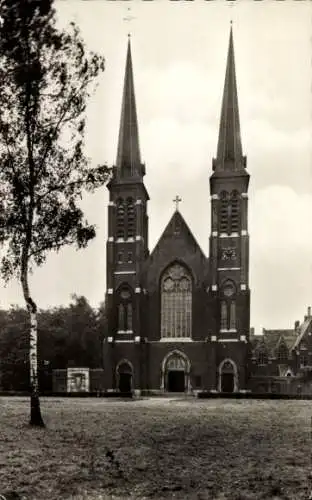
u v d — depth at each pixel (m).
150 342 81.81
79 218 31.59
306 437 26.78
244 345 78.25
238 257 80.75
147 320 82.69
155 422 32.00
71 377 82.50
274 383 79.38
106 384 80.75
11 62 27.59
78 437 24.72
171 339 81.44
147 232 89.62
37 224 30.84
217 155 84.31
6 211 29.73
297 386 79.12
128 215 85.44
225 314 80.00
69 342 102.44
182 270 83.12
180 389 80.81
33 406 27.97
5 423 28.52
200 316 81.25
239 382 77.62
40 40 27.52
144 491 16.78
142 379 80.19
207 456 21.77
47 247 31.17
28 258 29.58
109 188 86.00
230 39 68.75
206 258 82.69
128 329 82.38
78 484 17.12
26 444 22.36
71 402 53.28
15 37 27.11
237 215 82.00
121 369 81.44
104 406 46.09
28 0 26.78
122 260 84.12
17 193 29.61
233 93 86.19
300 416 37.28
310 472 19.25
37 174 30.06
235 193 82.56
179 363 80.62
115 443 23.67
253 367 103.00
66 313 106.00
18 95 28.55
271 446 24.16
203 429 29.20
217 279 80.56
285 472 19.23
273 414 39.06
